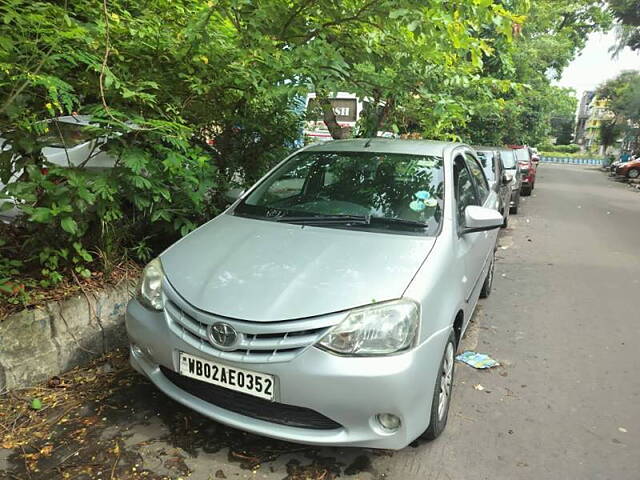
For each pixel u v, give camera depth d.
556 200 15.75
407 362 2.32
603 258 7.50
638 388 3.56
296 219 3.25
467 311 3.53
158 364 2.73
